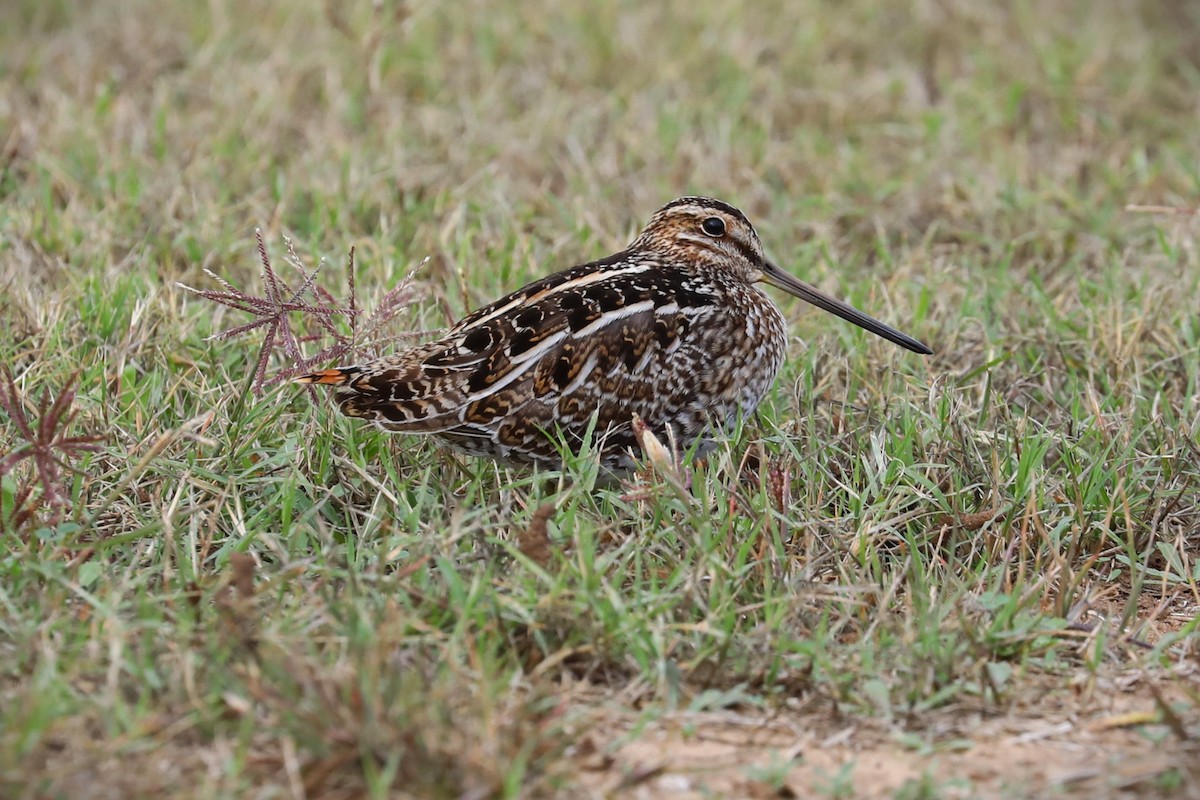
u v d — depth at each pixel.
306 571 9.00
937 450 10.63
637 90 18.17
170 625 8.37
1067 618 9.09
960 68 19.31
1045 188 15.82
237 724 7.54
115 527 9.57
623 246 14.26
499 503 9.80
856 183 16.12
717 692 8.14
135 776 7.19
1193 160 16.78
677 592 8.81
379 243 13.79
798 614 8.91
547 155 16.42
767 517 9.24
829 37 19.78
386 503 9.83
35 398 10.73
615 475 10.34
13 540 9.02
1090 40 19.73
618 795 7.36
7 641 8.27
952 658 8.38
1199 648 8.87
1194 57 19.69
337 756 7.16
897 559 9.75
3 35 19.52
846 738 7.96
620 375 9.95
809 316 13.16
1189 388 11.78
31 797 6.94
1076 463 10.55
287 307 10.34
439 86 18.25
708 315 10.28
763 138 16.98
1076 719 8.19
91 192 14.88
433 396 9.73
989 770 7.69
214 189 15.02
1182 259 14.24
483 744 7.36
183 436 10.03
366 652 7.88
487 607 8.48
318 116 17.33
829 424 11.11
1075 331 12.84
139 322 11.89
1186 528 10.38
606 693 8.24
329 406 10.50
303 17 19.61
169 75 18.34
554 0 20.23
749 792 7.46
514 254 13.80
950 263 14.48
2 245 13.52
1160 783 7.43
